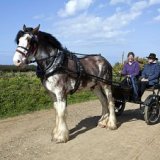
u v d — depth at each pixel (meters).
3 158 3.89
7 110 6.70
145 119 5.43
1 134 4.98
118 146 4.32
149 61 5.76
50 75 4.39
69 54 4.68
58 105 4.48
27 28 4.32
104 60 5.32
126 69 5.82
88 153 4.05
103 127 5.31
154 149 4.19
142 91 5.62
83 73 4.76
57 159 3.84
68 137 4.55
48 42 4.46
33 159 3.85
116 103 5.96
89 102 8.15
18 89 8.27
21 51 4.21
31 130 5.20
